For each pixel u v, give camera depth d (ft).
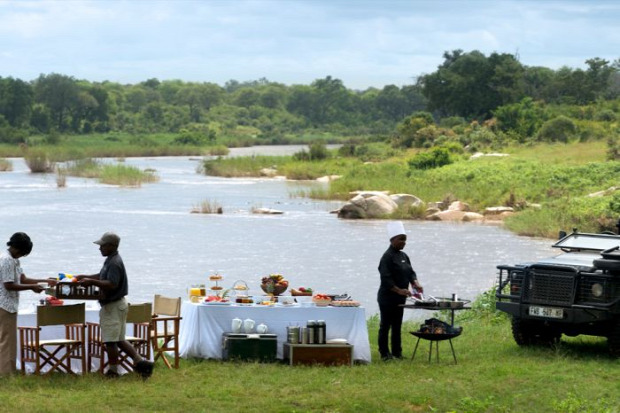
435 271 95.04
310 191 204.03
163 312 43.39
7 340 39.83
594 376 40.50
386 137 395.34
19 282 40.06
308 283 84.99
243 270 93.15
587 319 43.78
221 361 43.96
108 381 39.01
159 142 495.82
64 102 625.82
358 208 155.94
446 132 319.27
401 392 37.24
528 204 162.09
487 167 204.85
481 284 86.22
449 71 422.82
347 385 38.93
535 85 476.95
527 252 111.65
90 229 129.70
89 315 43.47
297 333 43.55
